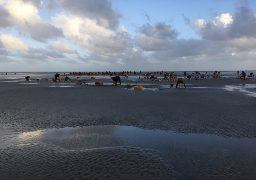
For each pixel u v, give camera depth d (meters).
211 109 13.49
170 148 6.81
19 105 14.99
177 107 14.19
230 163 5.69
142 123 10.00
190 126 9.48
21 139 7.73
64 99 18.02
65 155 6.04
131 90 26.45
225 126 9.48
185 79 54.16
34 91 24.92
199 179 4.83
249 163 5.70
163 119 10.78
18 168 5.20
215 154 6.33
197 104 15.42
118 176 4.78
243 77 53.62
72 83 40.94
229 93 22.92
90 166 5.27
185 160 5.87
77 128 9.20
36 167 5.24
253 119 10.74
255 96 20.20
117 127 9.35
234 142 7.43
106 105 14.91
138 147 6.77
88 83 40.78
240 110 13.14
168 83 40.66
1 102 16.39
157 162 5.57
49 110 13.11
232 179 4.84
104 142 7.36
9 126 9.51
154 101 16.88
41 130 8.91
